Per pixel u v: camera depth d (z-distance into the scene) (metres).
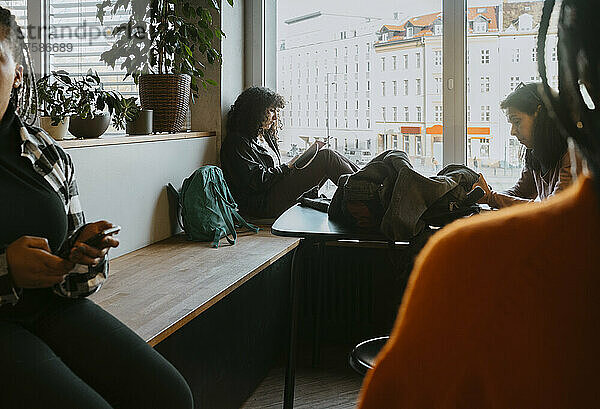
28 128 1.67
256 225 3.78
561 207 0.36
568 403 0.34
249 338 2.95
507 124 3.72
